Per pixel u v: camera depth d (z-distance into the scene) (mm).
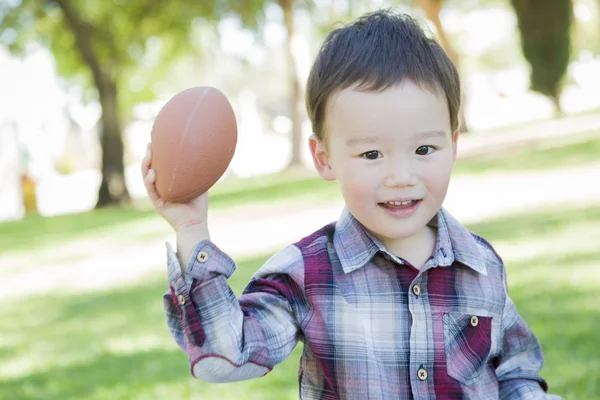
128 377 4266
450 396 1749
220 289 1575
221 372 1570
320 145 1812
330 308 1746
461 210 8820
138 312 6230
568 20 20578
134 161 31531
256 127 34000
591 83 30188
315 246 1826
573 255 5812
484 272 1838
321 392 1782
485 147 14031
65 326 6051
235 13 18969
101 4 17594
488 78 38906
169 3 18391
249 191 15078
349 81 1673
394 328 1749
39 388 4316
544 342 3889
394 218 1696
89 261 9828
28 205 20297
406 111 1646
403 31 1718
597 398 3176
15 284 8766
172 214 1652
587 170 10422
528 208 8375
